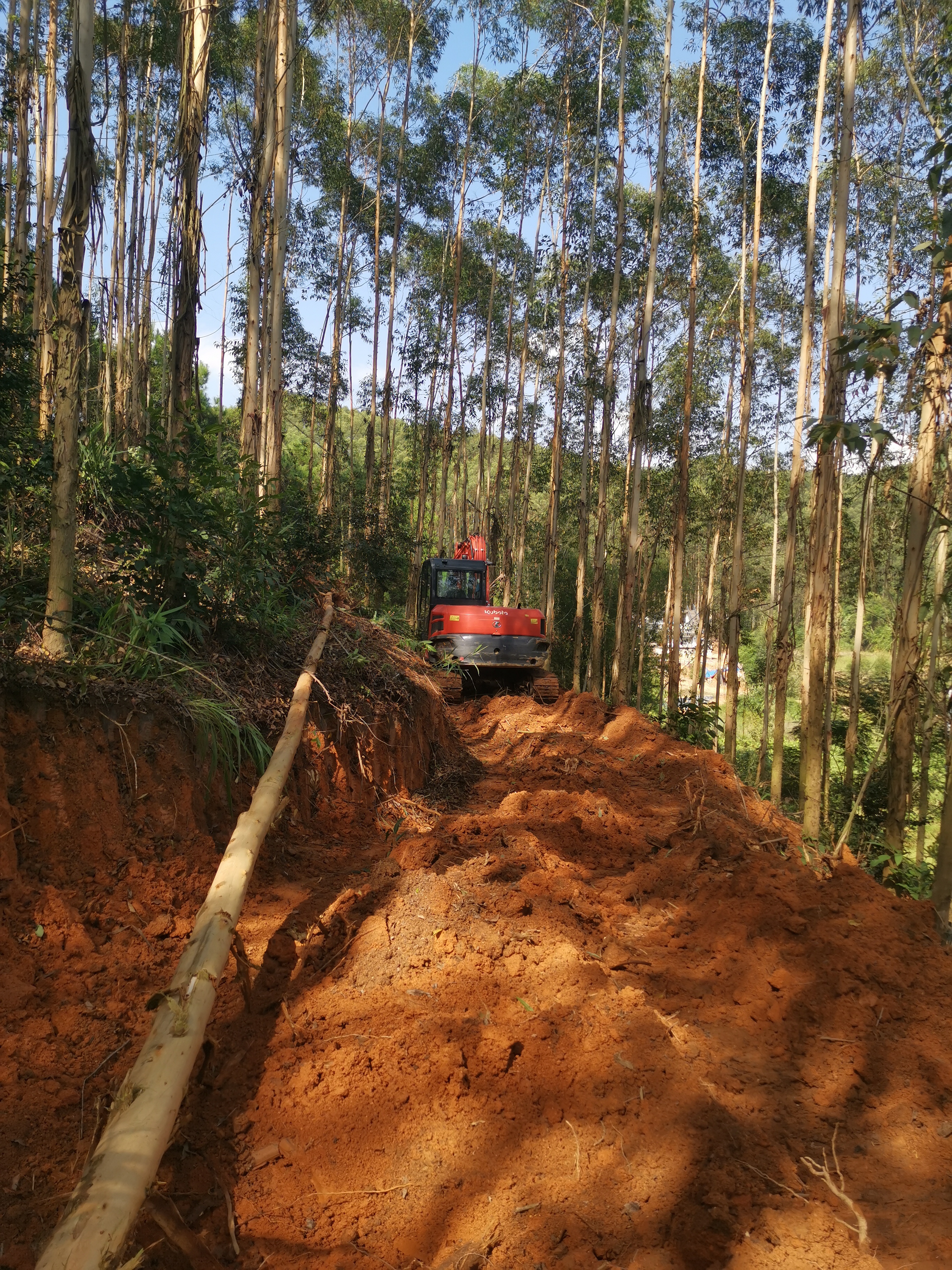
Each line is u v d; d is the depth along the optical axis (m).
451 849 5.32
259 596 6.21
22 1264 2.23
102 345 17.52
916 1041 3.63
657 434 24.12
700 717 13.42
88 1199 2.12
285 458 28.33
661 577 38.31
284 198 11.51
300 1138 2.84
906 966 4.08
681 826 6.46
